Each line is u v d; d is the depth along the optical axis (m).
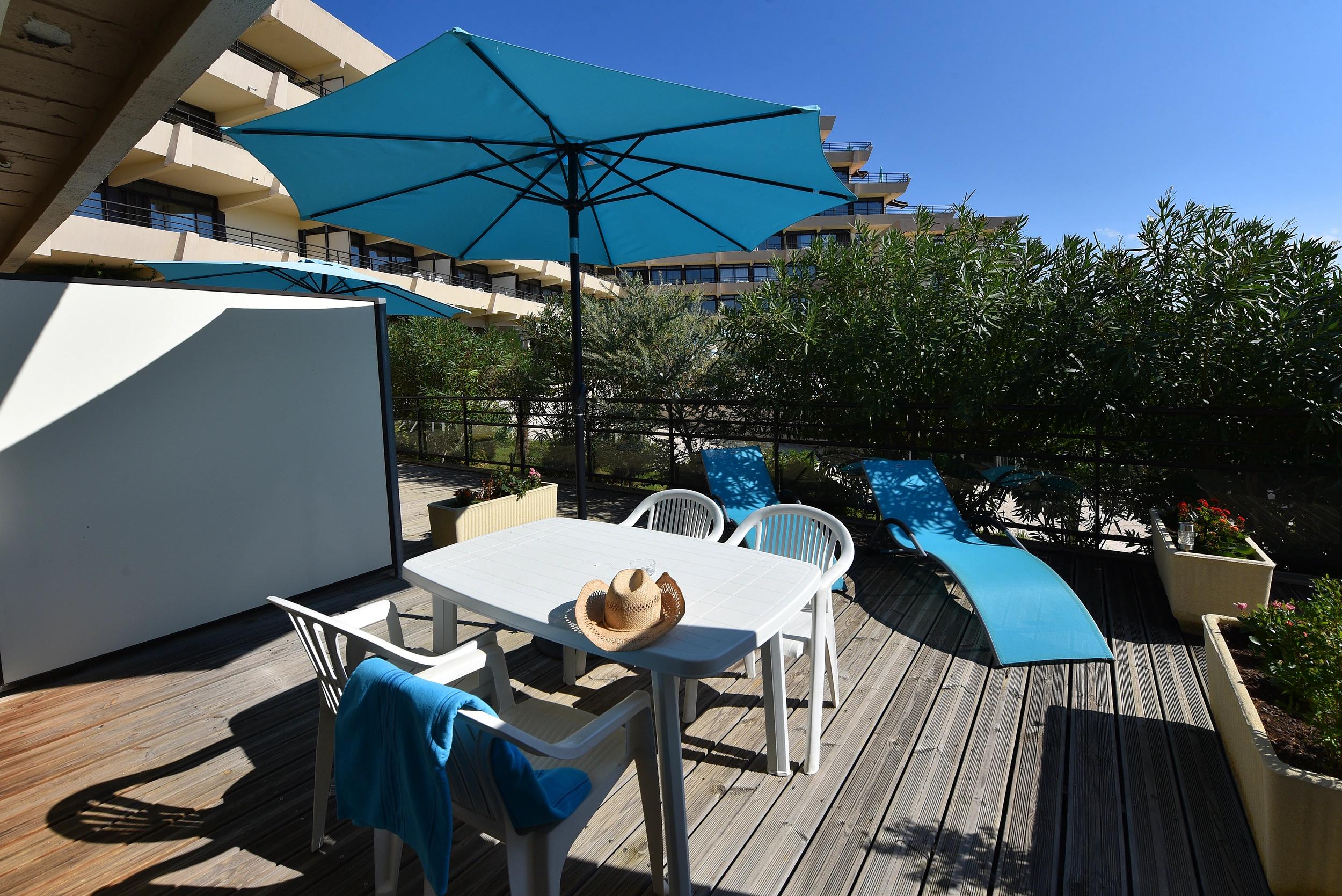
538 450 7.81
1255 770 1.82
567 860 1.82
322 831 1.88
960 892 1.69
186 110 15.56
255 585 3.75
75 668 3.05
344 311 4.13
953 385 4.93
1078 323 4.23
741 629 1.80
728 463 4.91
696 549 2.61
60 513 3.01
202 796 2.12
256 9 2.00
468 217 3.79
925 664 3.00
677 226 3.96
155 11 2.19
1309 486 3.81
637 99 2.37
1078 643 2.95
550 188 3.18
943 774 2.18
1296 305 3.71
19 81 2.61
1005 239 4.88
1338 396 3.44
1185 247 4.11
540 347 10.66
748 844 1.87
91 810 2.05
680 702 2.59
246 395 3.67
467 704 1.27
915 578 4.16
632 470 7.08
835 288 5.62
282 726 2.55
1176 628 3.35
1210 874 1.74
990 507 4.84
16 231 4.85
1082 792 2.08
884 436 5.31
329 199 3.28
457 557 2.51
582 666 2.86
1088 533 4.55
